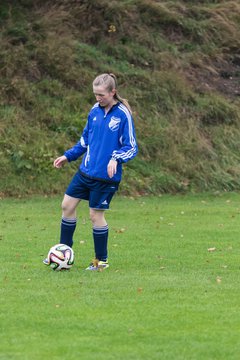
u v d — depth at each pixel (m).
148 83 60.03
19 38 59.78
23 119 53.94
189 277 24.14
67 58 59.41
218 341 17.28
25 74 57.31
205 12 69.75
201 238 33.00
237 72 65.62
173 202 47.59
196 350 16.61
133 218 39.72
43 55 58.75
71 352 16.39
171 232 34.69
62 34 62.06
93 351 16.45
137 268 25.69
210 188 53.16
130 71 60.88
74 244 30.69
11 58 57.47
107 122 24.58
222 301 20.94
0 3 62.66
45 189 49.06
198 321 18.89
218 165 55.03
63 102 56.28
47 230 34.59
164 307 20.19
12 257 27.50
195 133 57.03
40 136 52.75
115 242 31.50
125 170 51.97
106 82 24.25
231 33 68.69
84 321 18.73
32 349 16.58
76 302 20.56
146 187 51.28
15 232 33.78
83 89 58.25
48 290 21.97
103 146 24.62
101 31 64.25
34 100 55.44
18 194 48.19
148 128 56.28
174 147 55.19
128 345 16.92
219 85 63.56
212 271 25.28
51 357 16.03
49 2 64.62
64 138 53.25
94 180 24.66
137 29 65.56
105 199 24.81
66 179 50.03
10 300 20.77
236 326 18.52
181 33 67.38
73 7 64.62
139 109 57.91
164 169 53.66
